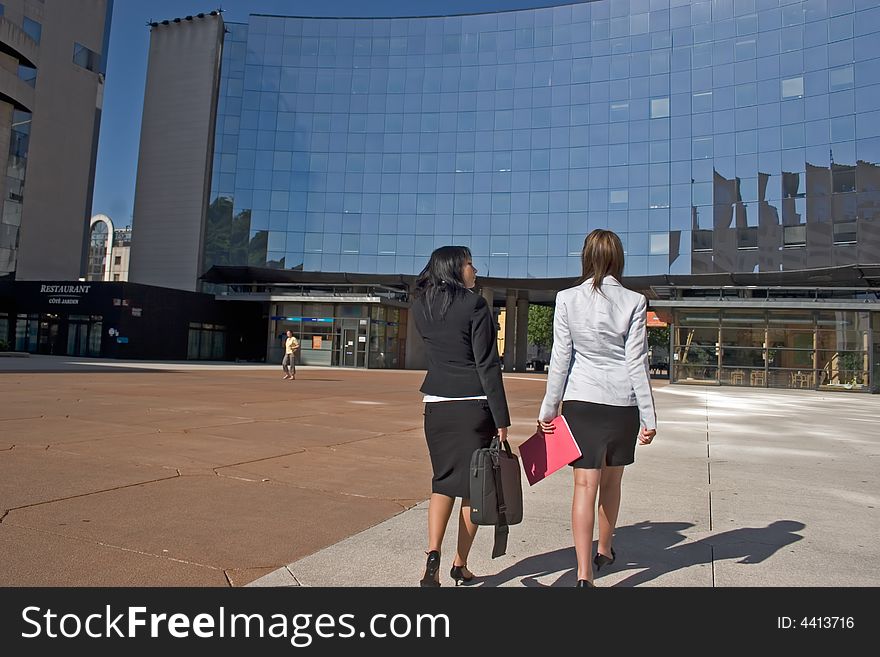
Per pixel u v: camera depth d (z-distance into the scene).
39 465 6.13
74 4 48.31
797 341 32.53
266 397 15.43
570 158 47.09
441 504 3.38
